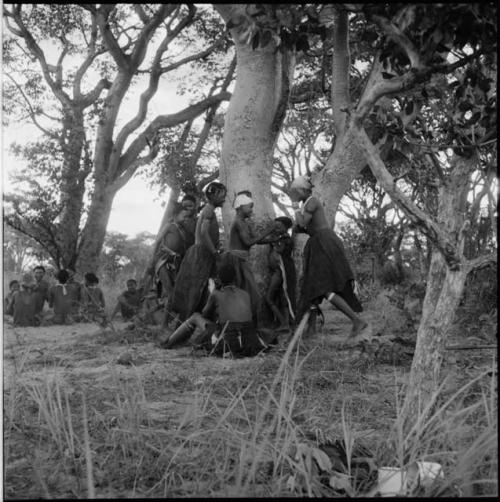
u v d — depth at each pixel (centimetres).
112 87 1953
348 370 593
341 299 787
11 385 463
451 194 389
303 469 299
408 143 425
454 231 379
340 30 1008
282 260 920
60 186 1745
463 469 296
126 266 2966
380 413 443
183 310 867
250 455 338
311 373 572
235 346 710
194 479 324
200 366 636
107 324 969
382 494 304
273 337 779
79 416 431
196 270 861
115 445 361
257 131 1043
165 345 781
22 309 1228
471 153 391
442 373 506
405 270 1711
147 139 1933
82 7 1894
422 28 321
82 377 575
